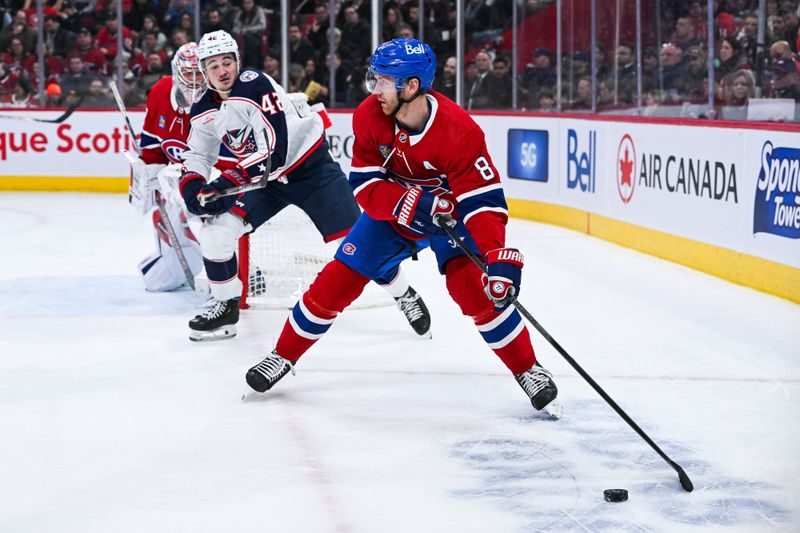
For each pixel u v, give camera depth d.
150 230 10.12
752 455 3.84
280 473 3.68
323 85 13.40
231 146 5.47
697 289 7.18
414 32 12.94
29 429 4.17
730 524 3.21
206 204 5.43
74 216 11.02
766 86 8.47
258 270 6.74
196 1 13.39
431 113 4.04
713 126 7.53
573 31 11.19
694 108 9.39
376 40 13.09
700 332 5.91
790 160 6.63
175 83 5.88
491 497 3.44
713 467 3.71
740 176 7.22
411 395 4.65
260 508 3.35
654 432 4.11
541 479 3.61
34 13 13.31
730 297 6.89
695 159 7.82
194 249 6.92
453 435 4.09
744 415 4.34
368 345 5.61
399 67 3.91
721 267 7.55
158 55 13.55
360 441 4.02
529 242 9.41
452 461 3.80
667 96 9.73
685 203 8.02
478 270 4.25
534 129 10.73
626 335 5.85
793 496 3.44
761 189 6.97
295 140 5.72
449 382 4.87
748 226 7.16
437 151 4.07
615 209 9.26
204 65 5.23
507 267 3.92
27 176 13.16
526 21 11.79
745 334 5.86
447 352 5.45
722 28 8.84
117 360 5.28
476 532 3.15
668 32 9.64
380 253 4.42
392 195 4.16
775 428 4.17
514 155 11.12
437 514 3.30
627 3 10.20
